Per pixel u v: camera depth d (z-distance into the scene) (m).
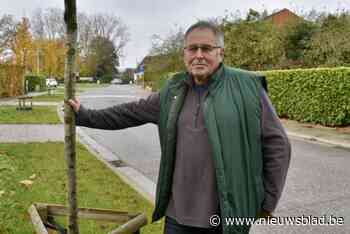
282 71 15.95
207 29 2.19
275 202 2.21
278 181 2.18
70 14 2.36
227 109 2.10
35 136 10.24
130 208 4.52
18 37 37.19
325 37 20.34
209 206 2.15
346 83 12.84
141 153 8.84
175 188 2.24
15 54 36.84
